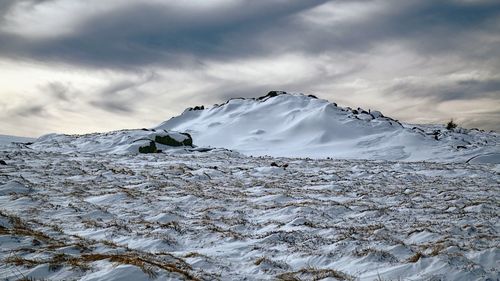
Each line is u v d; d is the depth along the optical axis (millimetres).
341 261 12367
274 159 68625
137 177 35438
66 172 36844
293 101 187000
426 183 36531
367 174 42719
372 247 13594
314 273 10727
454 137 136125
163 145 85688
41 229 14672
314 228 17125
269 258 12648
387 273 10836
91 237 14914
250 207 22688
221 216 20328
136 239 14672
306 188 31750
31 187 26953
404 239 15500
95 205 21594
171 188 29344
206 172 40406
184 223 18141
